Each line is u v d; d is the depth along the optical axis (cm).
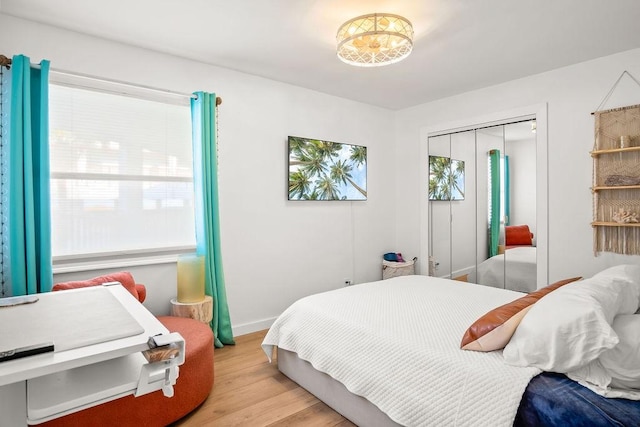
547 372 147
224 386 246
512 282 378
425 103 456
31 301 146
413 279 335
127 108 289
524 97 362
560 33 269
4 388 94
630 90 299
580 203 326
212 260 313
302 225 397
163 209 308
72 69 264
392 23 238
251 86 354
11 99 233
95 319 123
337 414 213
